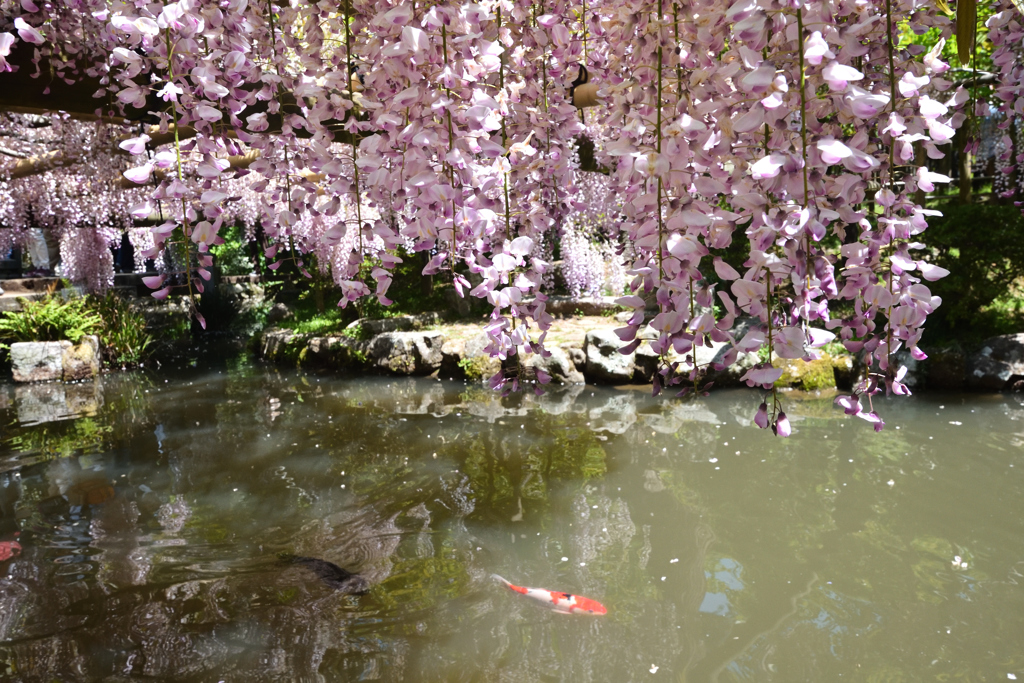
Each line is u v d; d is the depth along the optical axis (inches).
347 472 187.8
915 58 42.3
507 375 49.8
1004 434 193.9
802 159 32.9
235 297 613.9
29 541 147.3
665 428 217.5
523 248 47.7
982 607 106.1
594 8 54.2
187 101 48.9
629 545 134.5
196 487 179.6
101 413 279.9
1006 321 267.1
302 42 54.1
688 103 39.0
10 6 79.0
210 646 104.0
